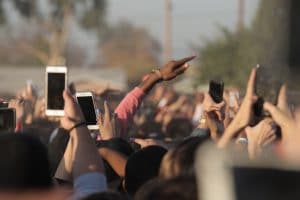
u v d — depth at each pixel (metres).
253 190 4.37
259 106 6.71
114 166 8.05
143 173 7.16
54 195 5.29
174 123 20.64
